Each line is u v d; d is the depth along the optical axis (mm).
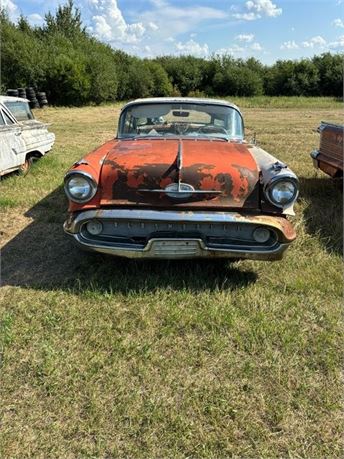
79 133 13086
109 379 2207
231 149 3498
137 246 2943
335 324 2742
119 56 36594
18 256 3682
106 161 3139
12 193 5547
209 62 40844
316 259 3611
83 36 38781
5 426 1920
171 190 2930
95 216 2895
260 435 1904
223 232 2957
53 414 1990
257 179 3031
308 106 28891
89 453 1799
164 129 4082
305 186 5984
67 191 2990
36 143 6945
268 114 22266
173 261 3506
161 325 2691
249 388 2178
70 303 2910
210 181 2959
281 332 2637
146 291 3057
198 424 1953
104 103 30156
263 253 2945
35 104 22062
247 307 2912
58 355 2375
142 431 1908
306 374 2287
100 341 2502
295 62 40812
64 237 4117
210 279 3270
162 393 2131
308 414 2027
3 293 3037
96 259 3549
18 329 2611
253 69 42188
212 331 2635
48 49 27719
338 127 5379
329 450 1846
